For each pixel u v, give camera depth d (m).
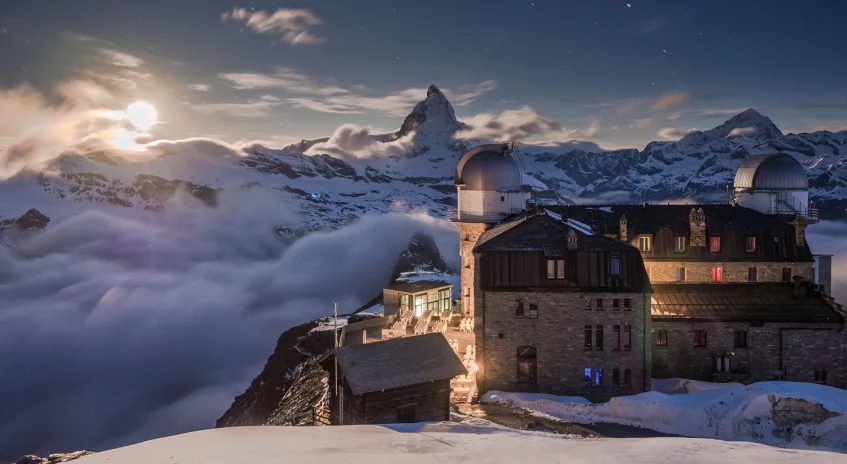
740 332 59.66
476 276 55.94
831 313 59.72
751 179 76.19
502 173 78.25
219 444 28.78
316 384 64.44
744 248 67.12
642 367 54.28
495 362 55.56
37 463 36.03
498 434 31.44
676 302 62.41
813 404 43.44
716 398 47.91
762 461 24.22
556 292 54.78
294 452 26.92
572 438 30.08
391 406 39.97
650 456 25.36
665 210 71.62
